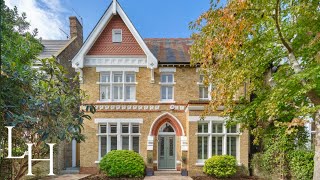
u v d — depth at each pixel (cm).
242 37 791
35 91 531
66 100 562
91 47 1769
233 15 729
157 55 1836
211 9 841
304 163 1152
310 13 839
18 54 717
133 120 1747
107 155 1584
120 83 1767
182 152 1623
